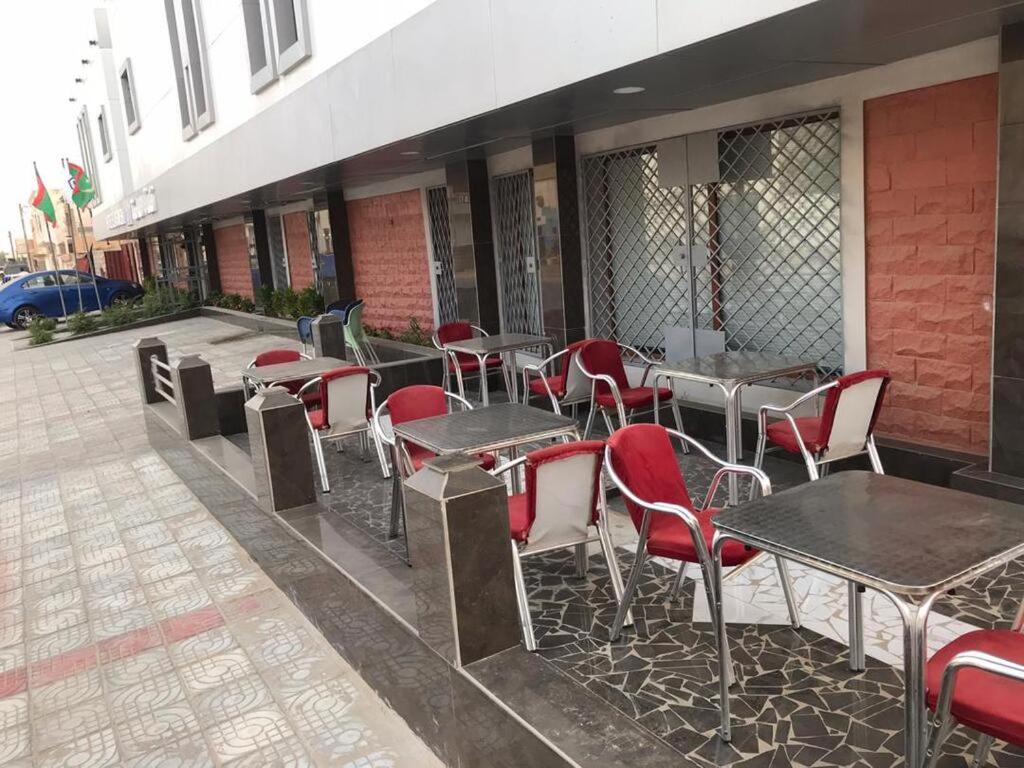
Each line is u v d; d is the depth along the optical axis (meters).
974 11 3.66
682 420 6.42
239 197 11.50
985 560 2.06
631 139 6.83
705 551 2.70
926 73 4.68
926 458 4.85
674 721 2.83
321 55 8.01
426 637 3.05
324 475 5.84
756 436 5.81
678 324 6.80
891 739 2.64
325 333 8.98
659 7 4.02
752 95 5.71
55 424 10.15
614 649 3.36
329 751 3.22
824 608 3.57
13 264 53.50
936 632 3.29
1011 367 4.15
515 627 3.01
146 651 4.20
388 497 5.68
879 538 2.24
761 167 5.88
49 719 3.68
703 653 3.28
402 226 11.12
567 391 5.86
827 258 5.53
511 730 2.62
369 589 3.54
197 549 5.54
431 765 3.09
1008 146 3.99
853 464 5.20
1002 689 1.99
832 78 5.20
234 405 8.07
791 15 3.46
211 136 12.16
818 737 2.67
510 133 6.84
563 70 4.72
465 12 5.48
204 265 21.91
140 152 18.12
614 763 2.34
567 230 7.47
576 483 3.29
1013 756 2.50
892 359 5.20
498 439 3.88
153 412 8.01
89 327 20.25
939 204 4.78
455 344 7.14
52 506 6.82
